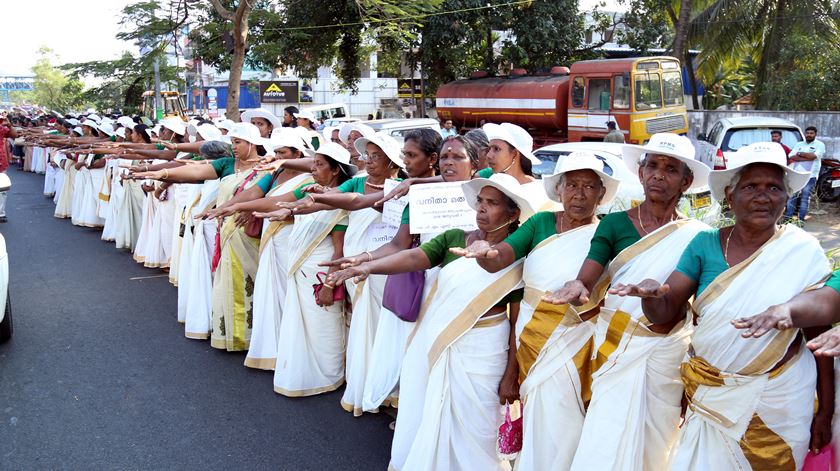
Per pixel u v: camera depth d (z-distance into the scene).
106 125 10.93
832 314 2.47
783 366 2.66
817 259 2.62
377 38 18.69
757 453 2.71
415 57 23.44
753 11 19.69
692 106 24.70
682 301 2.81
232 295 5.89
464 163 3.97
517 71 20.62
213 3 11.75
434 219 3.62
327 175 4.91
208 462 4.25
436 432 3.47
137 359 5.88
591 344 3.19
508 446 3.46
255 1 11.74
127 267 9.05
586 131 17.52
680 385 3.03
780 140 12.41
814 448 2.82
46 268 9.03
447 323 3.47
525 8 21.89
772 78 19.61
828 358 2.75
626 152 3.21
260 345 5.59
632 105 16.41
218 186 6.06
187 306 6.38
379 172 4.63
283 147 5.27
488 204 3.35
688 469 2.82
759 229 2.65
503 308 3.50
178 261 8.00
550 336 3.18
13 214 13.33
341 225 4.89
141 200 9.90
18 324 6.79
